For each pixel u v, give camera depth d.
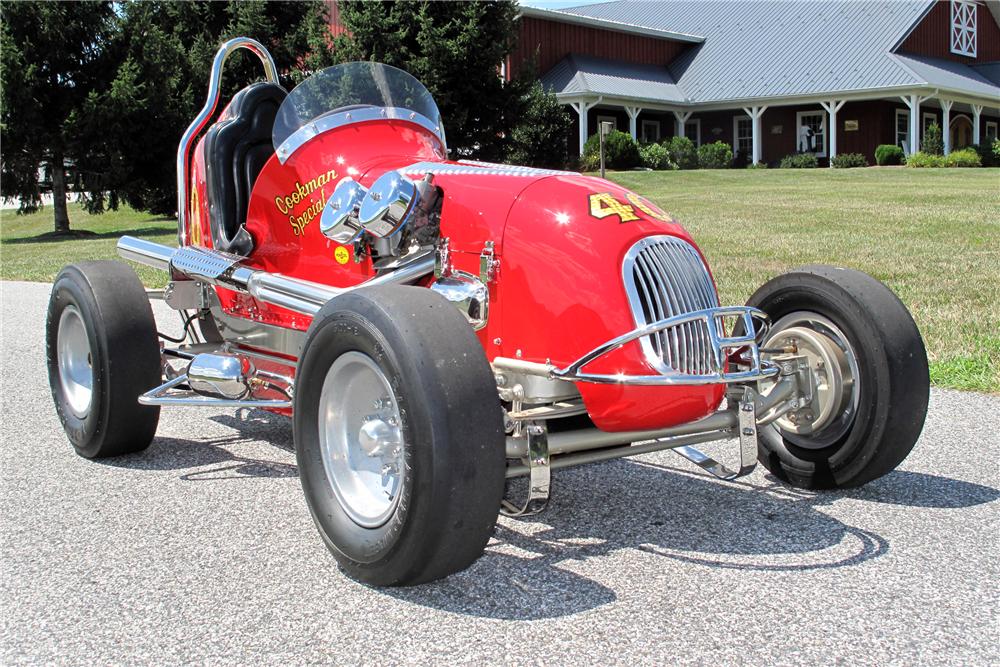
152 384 4.55
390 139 4.32
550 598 3.01
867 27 37.34
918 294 8.74
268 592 3.09
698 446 4.77
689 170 32.66
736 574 3.17
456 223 3.66
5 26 24.06
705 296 3.43
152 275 12.57
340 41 24.55
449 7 24.81
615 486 4.14
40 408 5.84
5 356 7.72
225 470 4.46
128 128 24.84
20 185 25.23
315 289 3.92
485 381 2.88
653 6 44.31
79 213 33.50
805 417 4.01
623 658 2.62
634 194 3.67
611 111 37.31
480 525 2.88
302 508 3.90
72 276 4.66
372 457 3.18
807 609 2.90
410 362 2.82
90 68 24.94
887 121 36.28
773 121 38.03
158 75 25.22
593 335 3.28
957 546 3.38
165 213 30.19
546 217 3.45
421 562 2.88
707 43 40.00
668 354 3.27
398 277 3.61
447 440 2.78
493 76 25.19
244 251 4.62
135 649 2.73
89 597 3.07
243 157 4.96
